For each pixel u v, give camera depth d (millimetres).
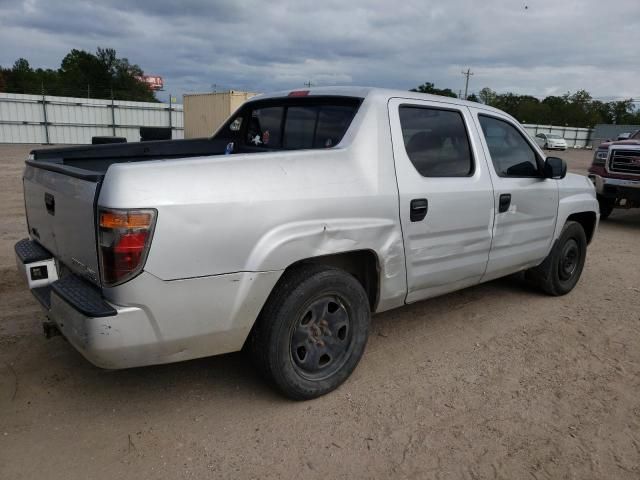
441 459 2781
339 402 3268
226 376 3500
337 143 3391
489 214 4125
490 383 3588
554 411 3275
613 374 3793
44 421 2945
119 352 2561
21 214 8719
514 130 4578
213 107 25656
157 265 2531
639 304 5328
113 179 2484
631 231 9711
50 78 68312
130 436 2855
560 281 5363
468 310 4930
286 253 2898
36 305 4492
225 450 2773
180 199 2564
